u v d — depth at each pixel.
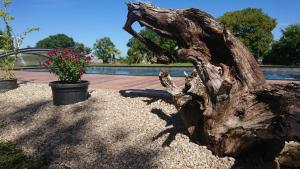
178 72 17.02
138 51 32.78
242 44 4.00
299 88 3.29
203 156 4.04
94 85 8.66
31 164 4.41
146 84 8.66
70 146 4.80
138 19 5.05
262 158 3.81
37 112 6.26
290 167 3.54
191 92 3.97
